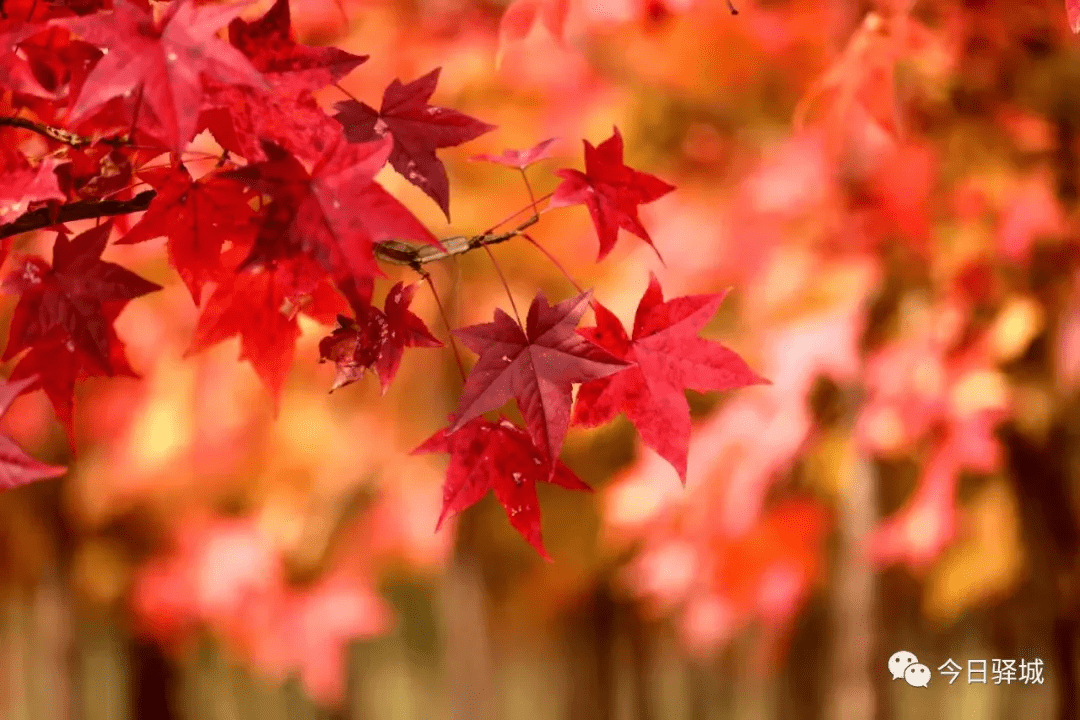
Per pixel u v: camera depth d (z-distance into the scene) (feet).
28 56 5.44
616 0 15.33
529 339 5.21
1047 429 24.66
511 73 22.50
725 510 21.53
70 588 35.99
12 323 5.56
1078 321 21.09
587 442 29.81
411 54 21.80
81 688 36.60
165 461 26.94
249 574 28.71
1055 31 18.74
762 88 23.34
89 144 5.48
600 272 24.76
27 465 4.41
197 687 58.49
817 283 20.84
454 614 29.99
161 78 4.29
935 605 26.48
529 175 24.70
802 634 38.52
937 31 17.75
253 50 4.94
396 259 5.52
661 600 24.67
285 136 5.05
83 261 5.57
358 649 50.47
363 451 28.63
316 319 6.12
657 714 58.34
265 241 4.44
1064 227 20.52
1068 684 27.94
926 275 21.53
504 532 33.58
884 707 21.33
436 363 26.86
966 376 20.47
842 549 23.91
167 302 24.38
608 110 22.85
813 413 21.79
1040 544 26.99
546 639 49.08
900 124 14.65
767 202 20.62
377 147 4.49
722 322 24.41
